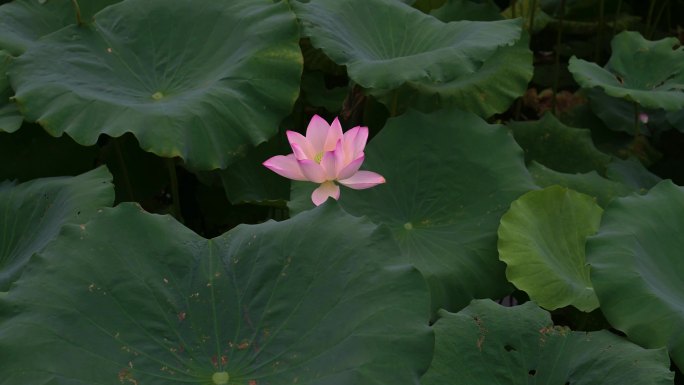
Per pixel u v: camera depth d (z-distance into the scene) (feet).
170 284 9.92
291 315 9.81
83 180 11.11
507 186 11.51
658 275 10.57
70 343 9.59
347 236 10.00
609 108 13.67
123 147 12.46
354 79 11.43
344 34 11.79
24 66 11.37
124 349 9.68
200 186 12.80
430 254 11.21
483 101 12.43
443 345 10.28
